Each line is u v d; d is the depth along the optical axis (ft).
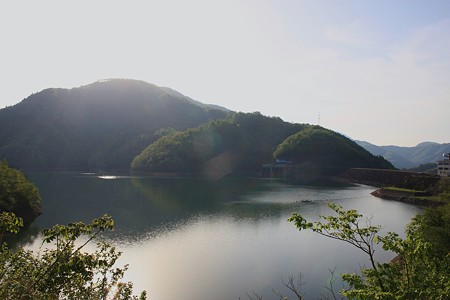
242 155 599.98
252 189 337.72
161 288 98.07
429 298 26.35
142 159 538.88
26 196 185.68
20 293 29.07
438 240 74.74
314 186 372.99
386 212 219.82
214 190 325.01
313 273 108.68
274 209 220.84
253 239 149.18
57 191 291.79
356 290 27.07
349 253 128.36
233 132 618.03
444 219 93.50
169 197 271.08
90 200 247.29
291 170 520.01
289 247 136.87
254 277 106.01
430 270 29.25
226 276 106.73
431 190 282.15
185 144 554.46
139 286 99.14
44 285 31.60
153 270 111.55
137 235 154.30
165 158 520.01
